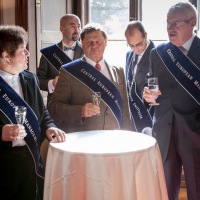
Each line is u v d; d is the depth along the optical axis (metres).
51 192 2.07
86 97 2.58
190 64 2.59
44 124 2.37
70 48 3.87
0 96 2.15
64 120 2.52
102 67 2.66
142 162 2.03
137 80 3.61
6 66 2.16
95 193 1.96
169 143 2.61
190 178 2.57
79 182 1.99
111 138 2.31
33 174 2.21
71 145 2.14
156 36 4.55
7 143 2.13
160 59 2.68
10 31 2.12
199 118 2.54
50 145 2.16
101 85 2.59
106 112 2.60
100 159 1.94
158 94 2.54
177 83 2.60
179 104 2.58
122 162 1.96
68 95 2.59
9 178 2.14
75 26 3.82
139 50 3.54
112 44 4.62
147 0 4.51
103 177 1.95
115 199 1.95
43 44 4.18
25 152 2.20
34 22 4.04
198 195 2.56
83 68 2.60
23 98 2.23
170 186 2.64
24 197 2.18
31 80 2.30
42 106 2.36
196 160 2.55
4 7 3.85
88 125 2.61
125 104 2.74
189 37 2.61
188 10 2.53
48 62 3.84
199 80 2.56
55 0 4.33
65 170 2.01
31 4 3.96
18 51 2.12
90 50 2.60
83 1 4.63
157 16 4.51
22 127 2.01
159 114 2.67
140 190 2.04
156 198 2.07
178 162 2.66
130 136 2.37
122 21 4.61
